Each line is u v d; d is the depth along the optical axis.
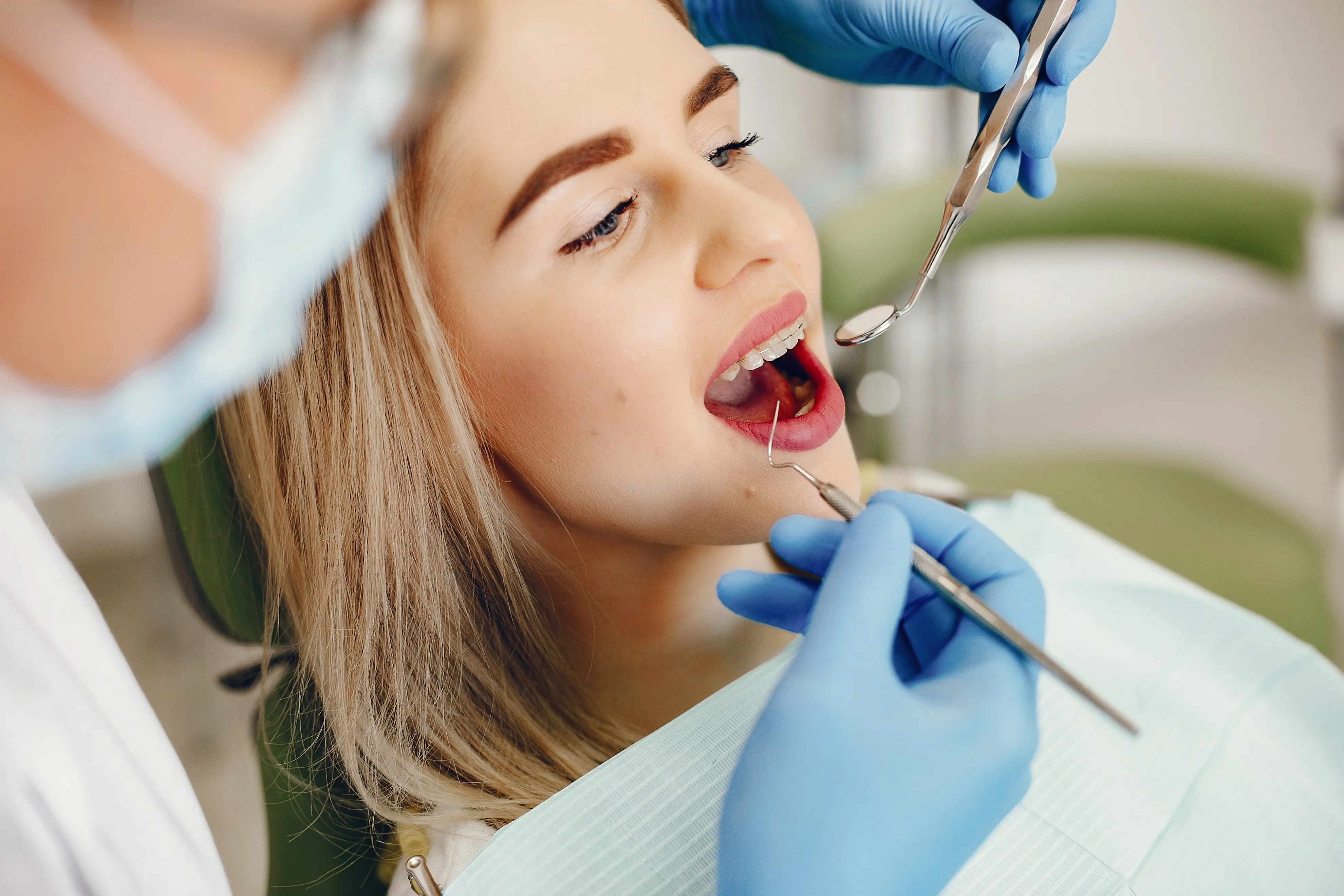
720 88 0.66
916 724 0.48
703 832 0.58
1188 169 1.52
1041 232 1.55
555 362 0.64
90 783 0.50
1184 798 0.62
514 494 0.73
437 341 0.65
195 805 0.56
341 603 0.73
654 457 0.66
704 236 0.63
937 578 0.54
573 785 0.60
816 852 0.45
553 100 0.59
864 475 1.01
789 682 0.47
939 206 1.50
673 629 0.79
